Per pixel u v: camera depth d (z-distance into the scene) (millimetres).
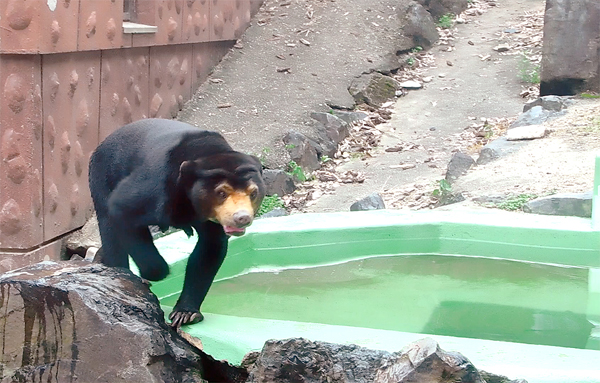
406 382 2926
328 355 3230
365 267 6191
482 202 7594
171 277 5363
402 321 4766
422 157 10852
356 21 14250
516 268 6141
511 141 9633
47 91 8031
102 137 9352
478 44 14469
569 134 9461
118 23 9344
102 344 3250
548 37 11633
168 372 3254
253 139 10836
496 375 3217
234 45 13461
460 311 4996
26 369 3334
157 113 10844
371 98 12688
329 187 10234
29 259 7957
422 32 14391
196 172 3844
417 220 6617
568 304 5188
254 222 6543
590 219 6688
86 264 3688
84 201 8992
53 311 3299
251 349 3857
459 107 12344
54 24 7895
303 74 12805
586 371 3453
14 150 7820
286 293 5414
